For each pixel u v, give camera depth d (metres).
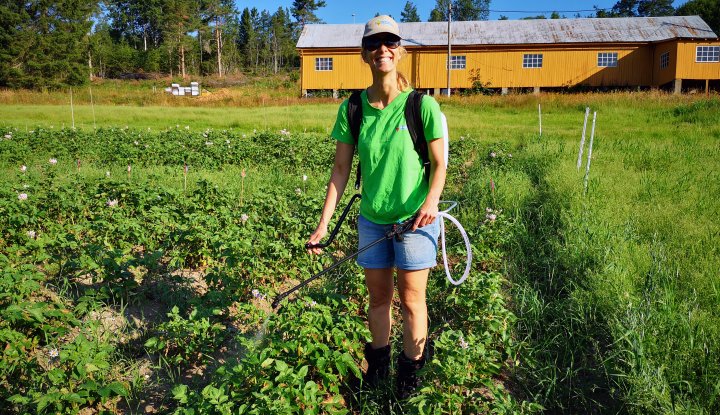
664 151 13.60
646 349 4.17
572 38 39.16
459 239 7.27
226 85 62.12
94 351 3.83
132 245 6.59
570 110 28.88
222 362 4.49
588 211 7.85
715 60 35.25
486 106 30.95
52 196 7.67
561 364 4.61
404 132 3.40
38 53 56.75
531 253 6.92
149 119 25.44
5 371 3.92
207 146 14.45
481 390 4.19
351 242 7.38
